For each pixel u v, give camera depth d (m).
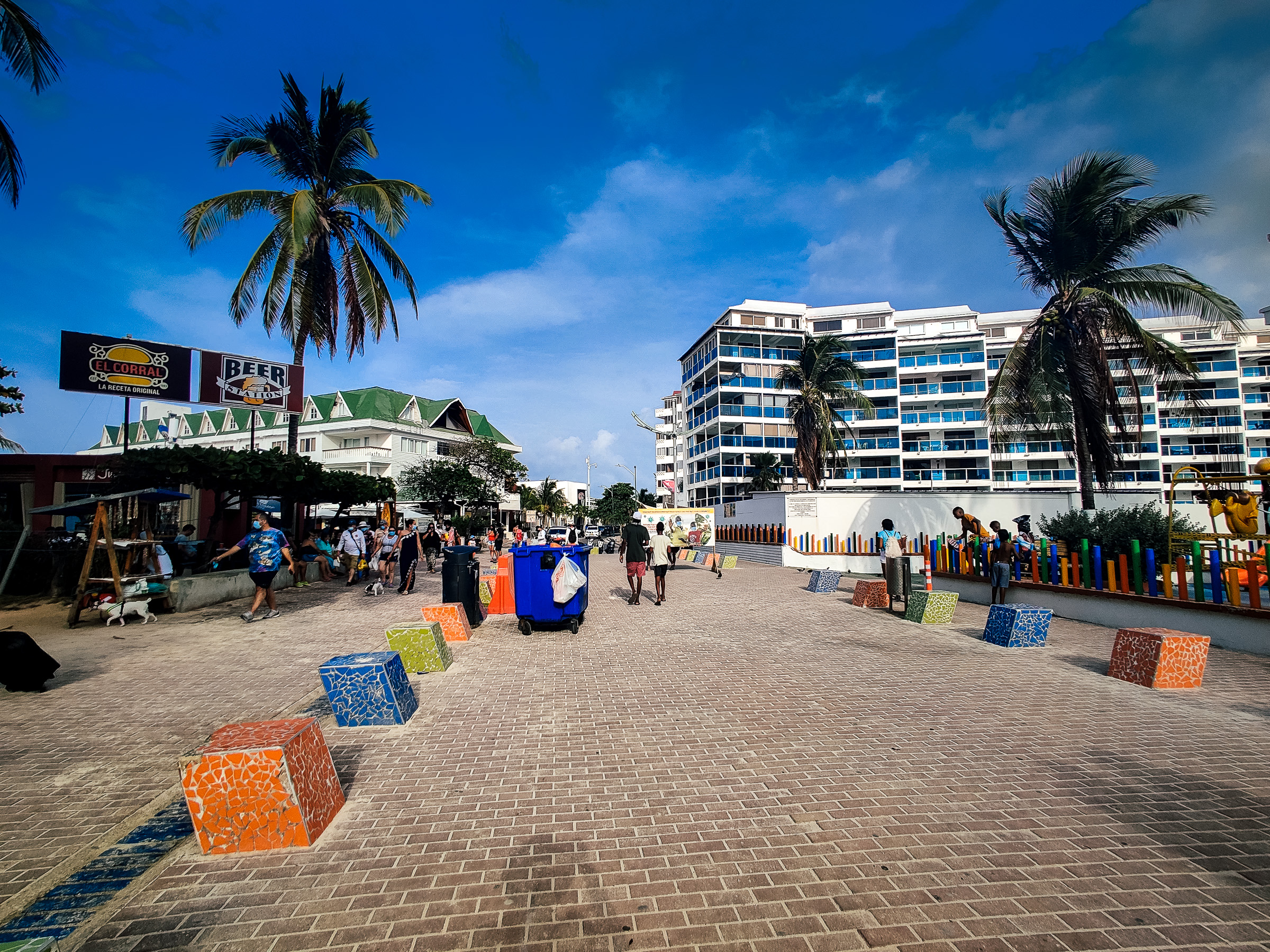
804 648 8.62
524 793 3.97
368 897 2.85
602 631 10.07
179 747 4.95
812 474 32.69
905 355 48.47
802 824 3.51
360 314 19.94
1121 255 16.44
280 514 19.44
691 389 57.00
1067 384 17.31
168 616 11.28
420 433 47.88
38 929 2.66
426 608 9.12
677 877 2.99
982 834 3.39
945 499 21.95
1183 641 6.50
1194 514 17.23
